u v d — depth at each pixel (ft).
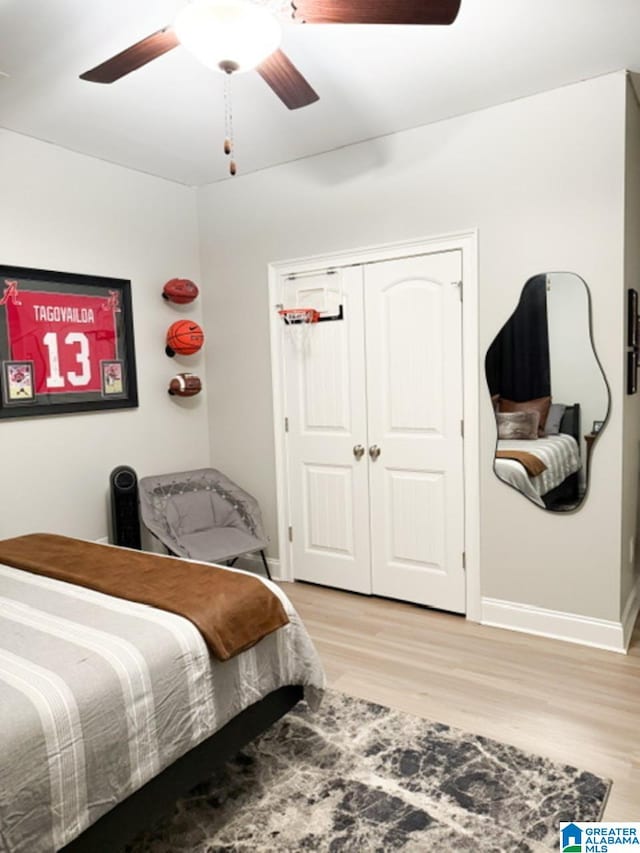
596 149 8.97
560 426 9.61
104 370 11.67
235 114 9.75
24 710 4.36
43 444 10.72
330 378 12.06
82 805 4.56
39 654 5.13
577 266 9.27
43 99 9.07
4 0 6.63
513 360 9.93
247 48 5.53
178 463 13.30
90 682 4.79
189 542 11.25
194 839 5.80
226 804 6.27
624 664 8.99
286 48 7.80
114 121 9.89
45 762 4.32
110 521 11.84
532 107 9.42
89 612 6.04
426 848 5.60
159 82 8.59
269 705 6.75
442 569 11.07
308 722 7.71
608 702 7.98
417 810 6.10
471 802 6.19
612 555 9.34
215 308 13.55
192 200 13.52
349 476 12.03
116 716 4.84
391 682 8.65
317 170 11.73
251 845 5.71
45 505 10.77
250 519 12.23
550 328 9.56
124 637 5.45
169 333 12.70
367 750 7.11
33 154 10.47
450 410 10.71
